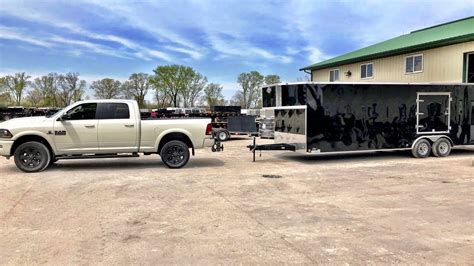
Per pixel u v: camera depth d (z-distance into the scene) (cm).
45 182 890
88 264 424
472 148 1656
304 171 1065
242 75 6262
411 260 437
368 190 812
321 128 1226
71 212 634
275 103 1350
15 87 5775
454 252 461
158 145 1098
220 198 738
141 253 457
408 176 978
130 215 618
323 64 3070
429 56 2136
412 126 1329
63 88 5944
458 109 1384
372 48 2814
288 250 467
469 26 2286
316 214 626
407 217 607
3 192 782
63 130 1035
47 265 421
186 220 592
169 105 6962
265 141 2092
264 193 783
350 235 521
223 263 428
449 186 849
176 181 910
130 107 1078
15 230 541
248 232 534
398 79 2366
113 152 1072
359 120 1263
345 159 1322
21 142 1037
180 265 422
